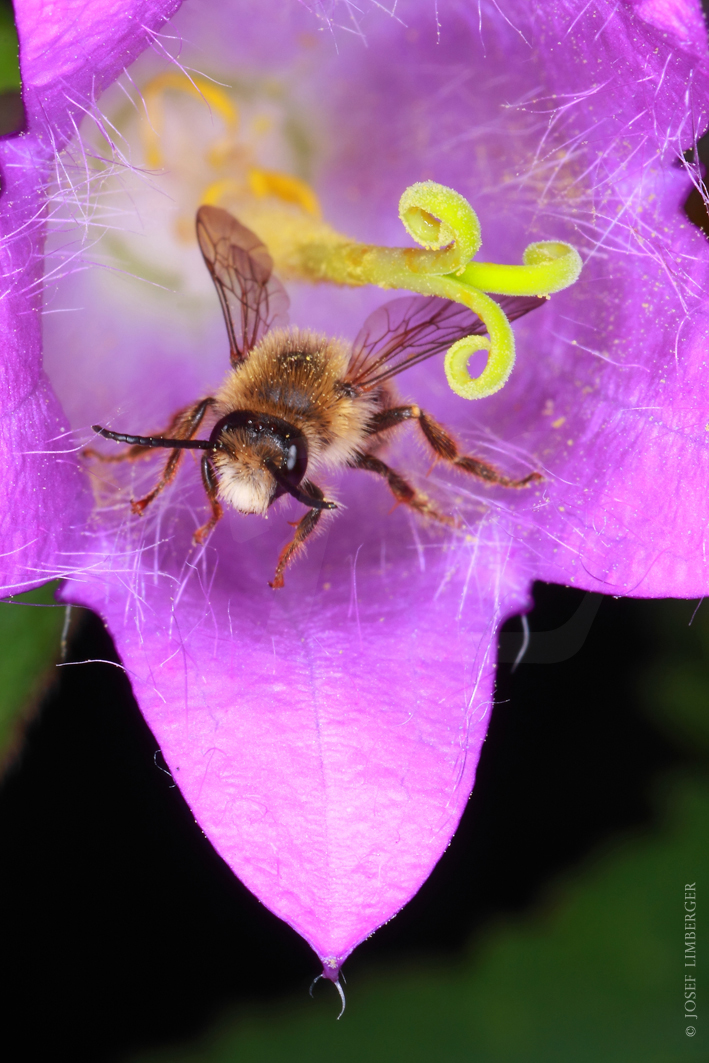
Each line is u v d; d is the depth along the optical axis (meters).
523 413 0.15
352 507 0.15
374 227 0.16
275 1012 0.16
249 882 0.14
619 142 0.15
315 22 0.15
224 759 0.14
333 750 0.14
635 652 0.16
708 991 0.16
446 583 0.15
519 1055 0.16
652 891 0.16
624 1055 0.16
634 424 0.15
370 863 0.14
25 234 0.14
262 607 0.15
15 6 0.14
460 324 0.15
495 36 0.15
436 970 0.16
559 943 0.16
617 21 0.14
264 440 0.15
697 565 0.15
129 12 0.14
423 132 0.16
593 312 0.15
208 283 0.16
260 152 0.16
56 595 0.15
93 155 0.15
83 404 0.15
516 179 0.15
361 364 0.15
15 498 0.14
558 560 0.15
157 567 0.15
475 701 0.15
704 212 0.15
